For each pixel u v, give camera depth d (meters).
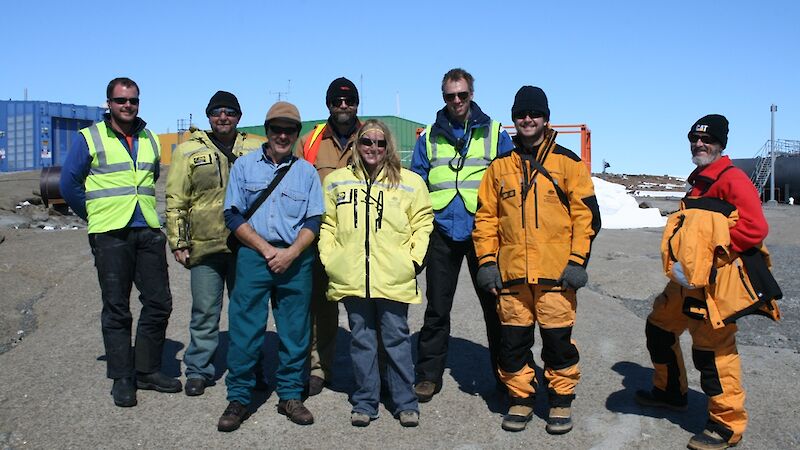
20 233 11.48
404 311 4.17
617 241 12.52
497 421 4.22
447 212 4.54
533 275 3.96
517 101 4.07
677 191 38.97
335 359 5.43
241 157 4.30
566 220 4.00
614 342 5.80
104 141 4.46
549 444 3.89
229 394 4.16
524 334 4.07
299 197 4.21
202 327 4.62
